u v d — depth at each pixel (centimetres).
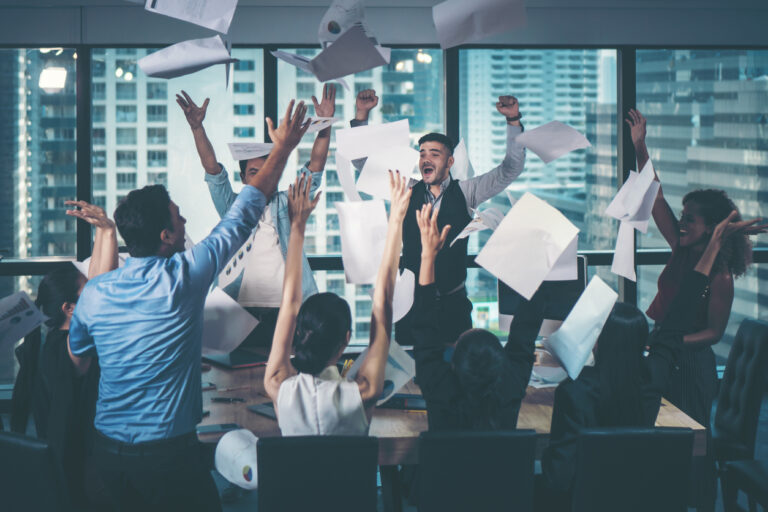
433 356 200
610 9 479
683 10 482
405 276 241
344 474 176
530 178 492
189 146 471
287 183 480
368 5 466
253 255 321
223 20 195
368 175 252
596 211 498
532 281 200
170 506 183
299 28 466
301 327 184
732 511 258
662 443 186
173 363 178
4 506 189
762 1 485
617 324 198
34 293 466
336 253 487
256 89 470
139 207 181
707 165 498
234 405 243
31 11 450
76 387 204
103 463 182
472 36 210
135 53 461
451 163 333
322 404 182
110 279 180
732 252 291
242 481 189
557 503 212
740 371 280
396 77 478
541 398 252
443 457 183
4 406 457
